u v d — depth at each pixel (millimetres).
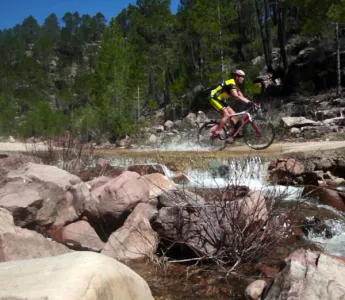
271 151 13219
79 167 9875
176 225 5082
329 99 25594
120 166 11555
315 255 3777
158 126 31547
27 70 87375
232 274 4566
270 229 5055
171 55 40531
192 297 4016
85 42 139000
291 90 30766
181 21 42312
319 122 20766
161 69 40500
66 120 29359
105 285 2393
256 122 11078
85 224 5789
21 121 39719
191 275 4555
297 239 5879
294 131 19953
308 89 28734
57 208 5938
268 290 3629
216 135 11133
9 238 4320
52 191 5930
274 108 27547
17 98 65812
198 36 36906
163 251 5227
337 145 13031
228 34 30203
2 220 4535
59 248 4691
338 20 23656
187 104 37188
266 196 5445
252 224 4906
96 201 5863
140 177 6227
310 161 11094
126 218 5797
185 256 5094
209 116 30656
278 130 20844
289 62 35906
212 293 4102
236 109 27500
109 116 26047
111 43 28875
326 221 6508
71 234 5613
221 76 28906
